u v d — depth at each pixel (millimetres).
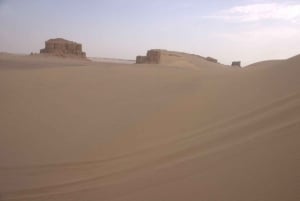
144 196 5758
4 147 9156
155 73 20250
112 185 6551
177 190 5688
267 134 6770
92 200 6059
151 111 11078
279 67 11289
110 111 12039
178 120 9578
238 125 7930
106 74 20125
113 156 8070
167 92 13711
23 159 8336
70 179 7125
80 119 11414
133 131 9477
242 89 10562
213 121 8781
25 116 11867
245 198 4883
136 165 7320
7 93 15164
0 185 7008
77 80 18234
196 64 79562
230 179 5516
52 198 6344
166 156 7391
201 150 7180
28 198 6434
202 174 5992
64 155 8453
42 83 17641
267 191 4871
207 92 11516
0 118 11633
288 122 7031
